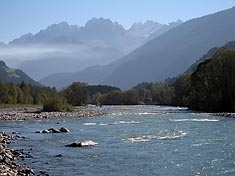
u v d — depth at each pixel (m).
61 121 93.12
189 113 122.56
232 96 133.38
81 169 32.97
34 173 30.09
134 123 83.19
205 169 33.09
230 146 46.47
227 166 34.31
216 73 138.00
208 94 140.25
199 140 52.28
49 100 138.75
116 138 55.41
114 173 31.39
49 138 55.97
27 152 41.91
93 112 133.00
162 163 35.88
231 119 91.50
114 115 117.25
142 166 34.47
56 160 37.12
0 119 100.12
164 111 141.75
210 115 108.69
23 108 180.62
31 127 76.50
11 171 29.08
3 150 38.84
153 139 53.75
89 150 43.97
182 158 38.50
